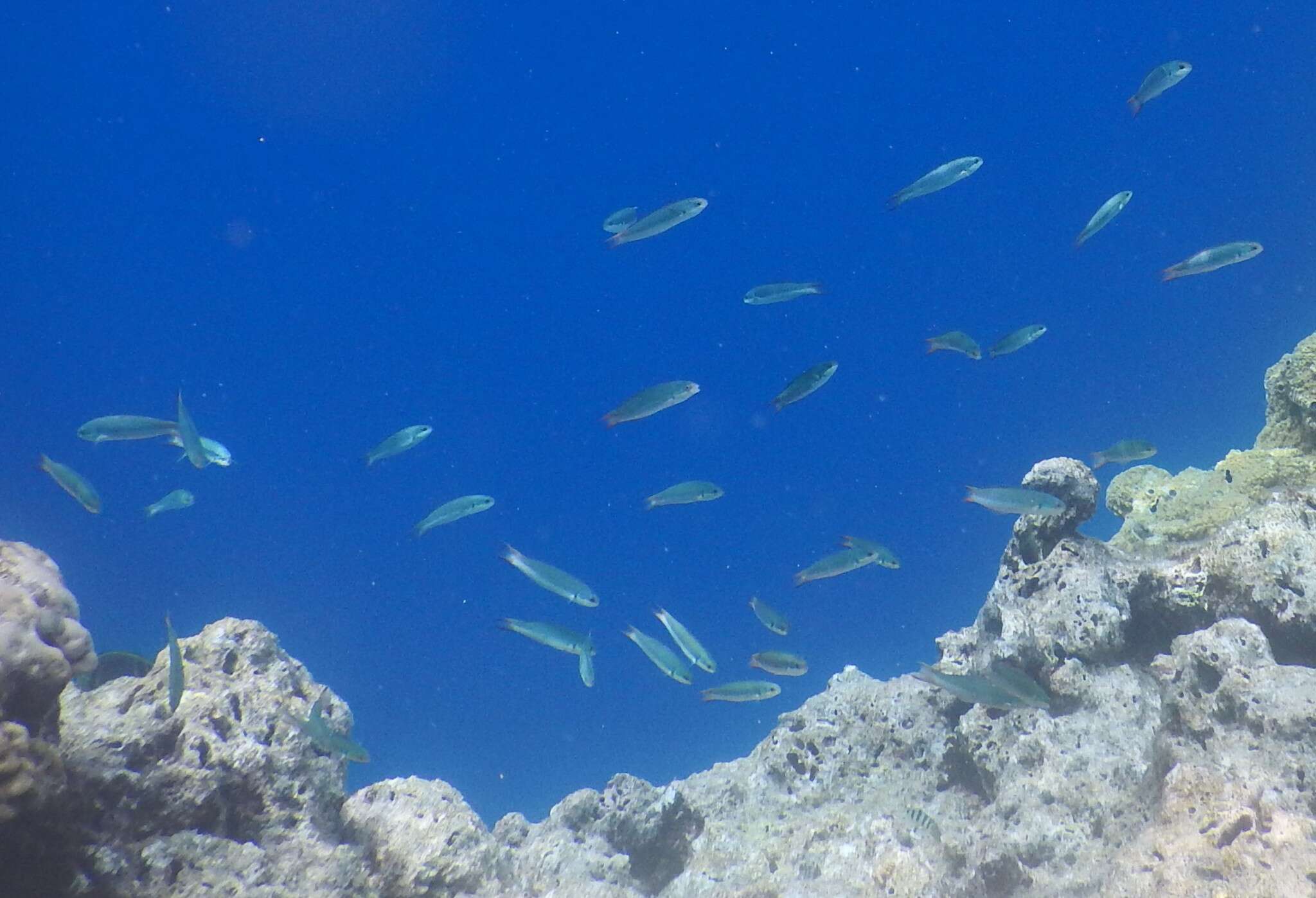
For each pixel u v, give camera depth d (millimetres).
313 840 1399
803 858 1556
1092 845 1455
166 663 1445
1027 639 1673
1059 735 1588
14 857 1198
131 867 1290
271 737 1454
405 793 1505
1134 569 1690
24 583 1241
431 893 1423
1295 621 1508
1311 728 1344
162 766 1352
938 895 1432
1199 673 1452
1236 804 1282
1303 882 1205
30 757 1153
